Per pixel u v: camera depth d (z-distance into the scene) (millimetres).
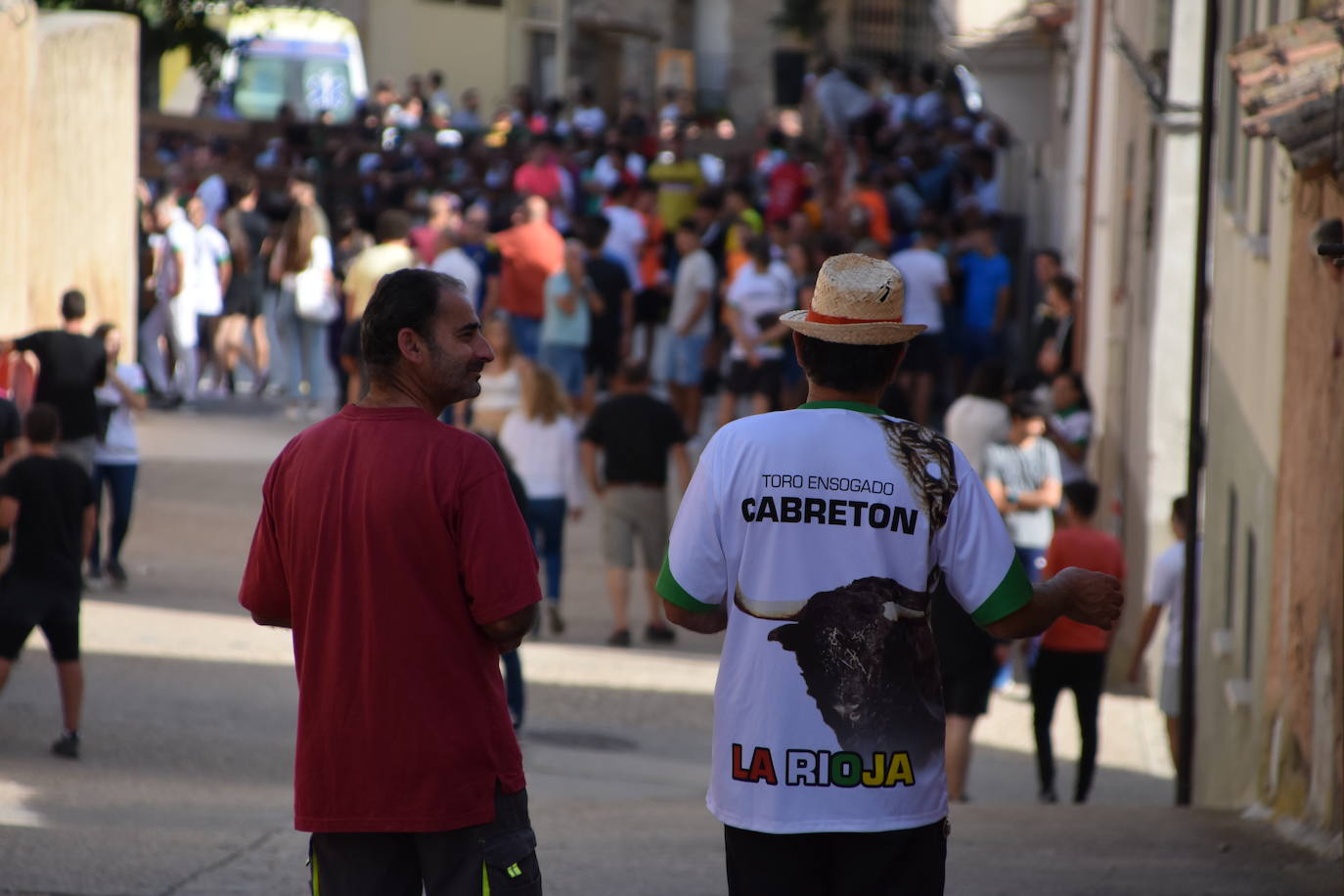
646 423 34438
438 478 10242
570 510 35812
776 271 49875
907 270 52656
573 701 30609
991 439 34125
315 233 54531
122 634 32156
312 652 10367
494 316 51500
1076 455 37062
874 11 142250
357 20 115438
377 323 10492
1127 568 39906
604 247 56156
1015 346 65062
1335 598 19188
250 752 24672
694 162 67500
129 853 16844
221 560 39094
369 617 10219
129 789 21578
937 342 52750
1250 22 28328
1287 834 20047
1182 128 34312
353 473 10312
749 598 10078
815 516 10031
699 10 139750
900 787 9961
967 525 10078
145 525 41969
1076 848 19078
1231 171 30406
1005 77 63250
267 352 60094
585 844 18719
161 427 53750
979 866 17719
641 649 34812
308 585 10367
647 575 35062
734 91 140125
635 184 64062
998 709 34375
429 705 10219
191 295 56250
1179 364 34875
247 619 34031
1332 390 19656
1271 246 24672
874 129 78250
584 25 126750
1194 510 27438
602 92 128625
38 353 31953
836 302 10203
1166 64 35406
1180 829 20875
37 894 14961
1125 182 41875
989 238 55125
